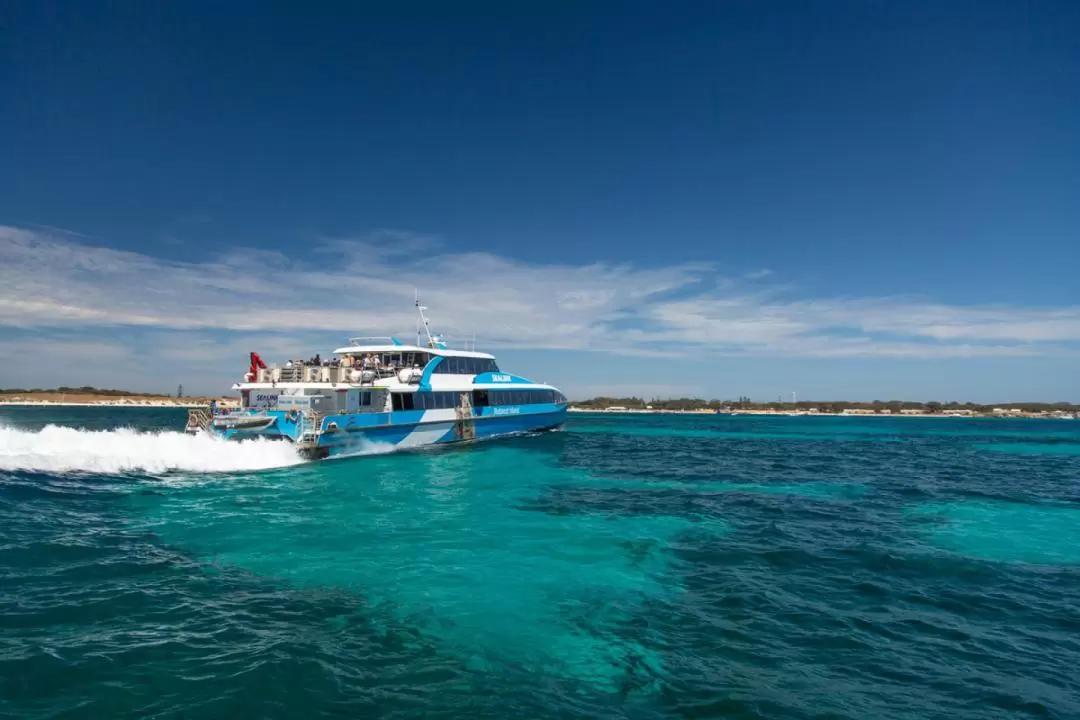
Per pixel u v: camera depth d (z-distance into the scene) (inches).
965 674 306.3
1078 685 297.9
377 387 1146.0
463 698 266.2
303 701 257.1
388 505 695.1
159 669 278.1
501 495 783.1
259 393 1100.5
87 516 580.7
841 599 408.8
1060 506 783.1
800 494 848.3
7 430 911.0
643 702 269.6
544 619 360.2
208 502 681.6
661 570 464.1
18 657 279.6
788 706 270.2
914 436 2642.7
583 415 6166.3
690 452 1523.1
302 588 401.1
